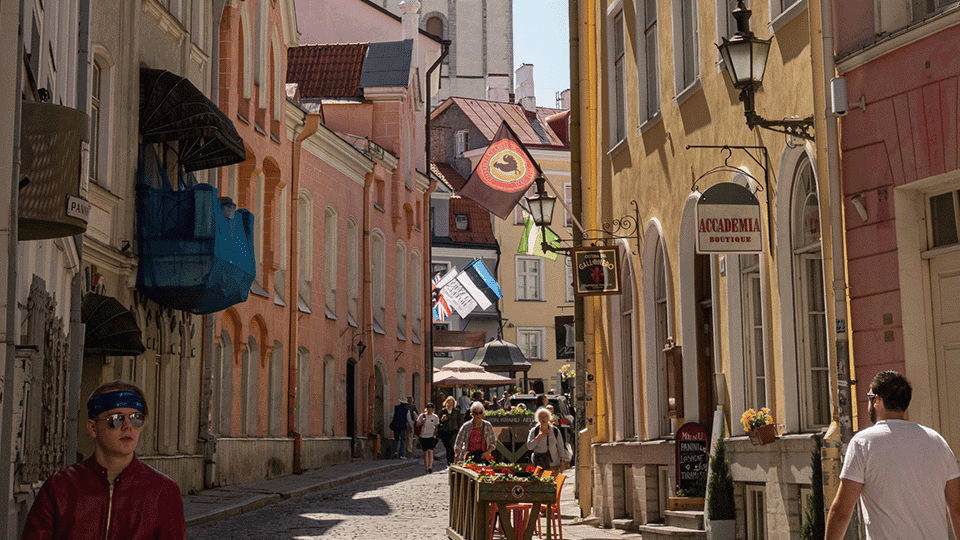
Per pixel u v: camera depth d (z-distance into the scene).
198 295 19.98
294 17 30.80
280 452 28.25
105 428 5.20
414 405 39.44
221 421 25.38
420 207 43.44
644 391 16.56
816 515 10.46
